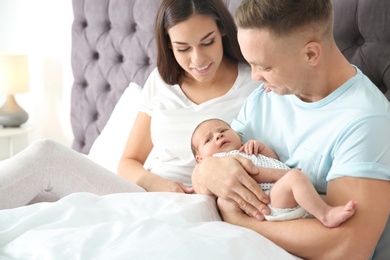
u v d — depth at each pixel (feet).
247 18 3.93
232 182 4.27
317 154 4.30
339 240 3.75
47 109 11.16
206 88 5.87
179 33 5.25
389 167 3.80
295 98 4.60
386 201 3.77
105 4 8.79
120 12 8.39
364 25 5.09
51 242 3.68
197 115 5.76
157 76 6.23
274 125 4.87
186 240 3.59
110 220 4.21
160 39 5.70
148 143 6.31
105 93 9.05
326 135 4.24
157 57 5.90
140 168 5.96
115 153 7.42
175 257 3.44
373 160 3.82
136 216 4.26
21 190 4.89
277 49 3.92
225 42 5.80
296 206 4.05
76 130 9.72
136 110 7.47
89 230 3.79
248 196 4.20
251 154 4.63
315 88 4.26
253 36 3.94
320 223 3.88
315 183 4.34
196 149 5.25
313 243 3.84
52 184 5.09
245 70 5.88
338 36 5.37
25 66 10.66
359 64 5.18
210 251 3.52
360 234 3.72
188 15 5.20
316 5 3.87
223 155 4.80
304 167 4.41
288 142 4.62
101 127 9.02
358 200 3.77
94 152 7.77
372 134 3.88
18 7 11.10
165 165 5.94
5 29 11.41
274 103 4.89
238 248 3.63
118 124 7.61
